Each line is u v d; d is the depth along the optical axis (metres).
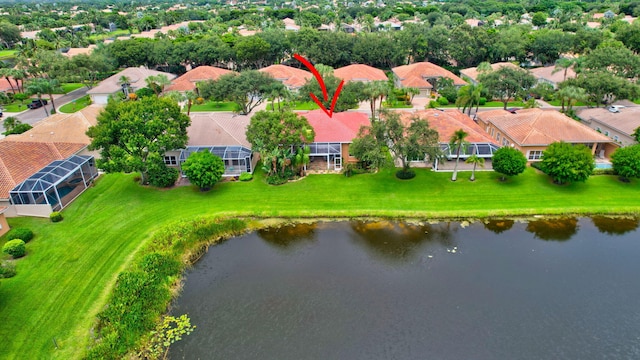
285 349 28.77
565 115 64.00
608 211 44.66
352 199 47.25
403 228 42.84
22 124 68.19
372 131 48.62
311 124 56.22
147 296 32.38
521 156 47.94
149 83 83.69
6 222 40.97
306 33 115.50
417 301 32.94
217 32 142.12
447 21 160.25
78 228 41.84
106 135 46.31
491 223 43.50
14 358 27.25
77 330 29.58
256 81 73.81
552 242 40.56
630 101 76.44
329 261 38.16
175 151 53.12
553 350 28.39
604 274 36.09
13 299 32.16
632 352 28.22
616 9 180.62
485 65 88.94
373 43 112.44
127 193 48.97
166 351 28.78
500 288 34.31
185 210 45.38
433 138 47.97
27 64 97.44
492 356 28.00
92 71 98.62
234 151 52.81
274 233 42.56
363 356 28.12
